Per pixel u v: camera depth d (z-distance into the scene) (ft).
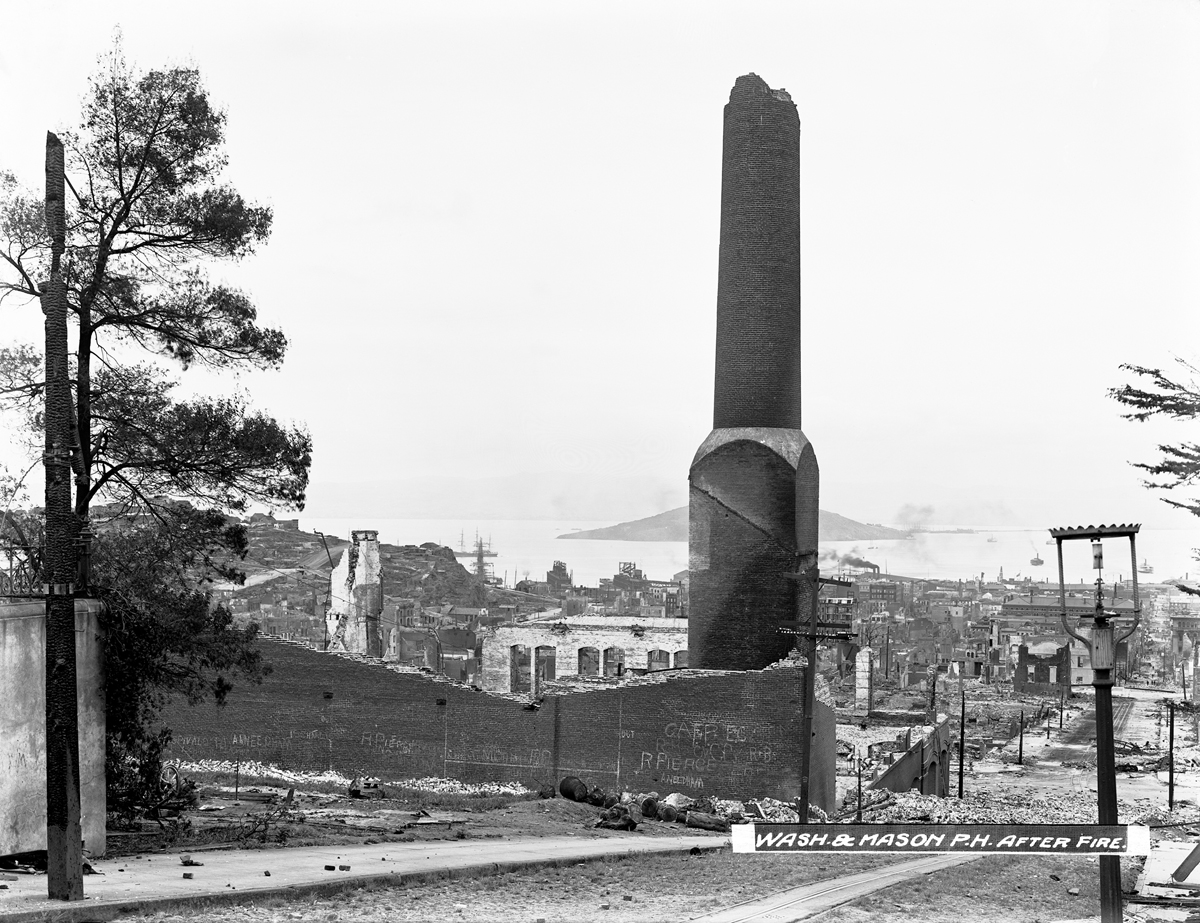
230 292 108.58
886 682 447.42
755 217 170.30
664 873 88.07
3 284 99.86
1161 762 292.20
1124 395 107.14
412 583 603.67
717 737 157.28
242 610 410.93
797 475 166.20
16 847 77.41
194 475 106.42
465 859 90.79
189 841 98.73
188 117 105.60
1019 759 306.55
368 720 169.58
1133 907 75.87
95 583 96.78
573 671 214.90
